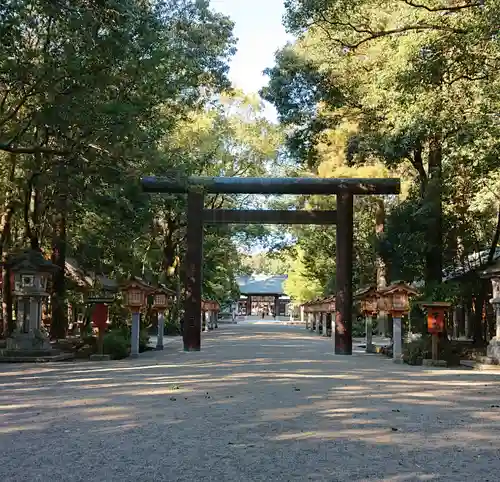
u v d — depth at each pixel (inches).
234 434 289.1
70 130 622.2
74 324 1234.0
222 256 1819.6
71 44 568.7
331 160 1083.9
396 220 948.0
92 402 383.2
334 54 796.0
